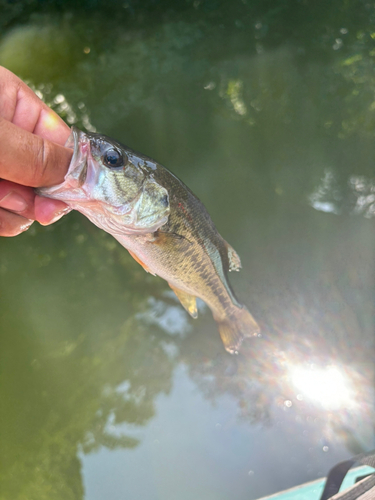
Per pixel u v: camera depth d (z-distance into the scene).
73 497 0.49
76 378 0.61
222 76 0.83
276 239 0.73
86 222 0.74
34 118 0.22
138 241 0.23
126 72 0.83
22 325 0.67
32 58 0.82
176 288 0.27
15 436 0.56
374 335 0.59
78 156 0.20
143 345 0.63
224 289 0.28
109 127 0.79
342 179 0.74
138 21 0.87
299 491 0.35
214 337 0.62
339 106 0.76
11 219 0.21
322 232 0.71
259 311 0.65
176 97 0.82
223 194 0.78
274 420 0.52
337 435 0.49
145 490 0.48
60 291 0.71
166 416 0.54
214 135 0.81
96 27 0.86
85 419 0.56
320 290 0.66
